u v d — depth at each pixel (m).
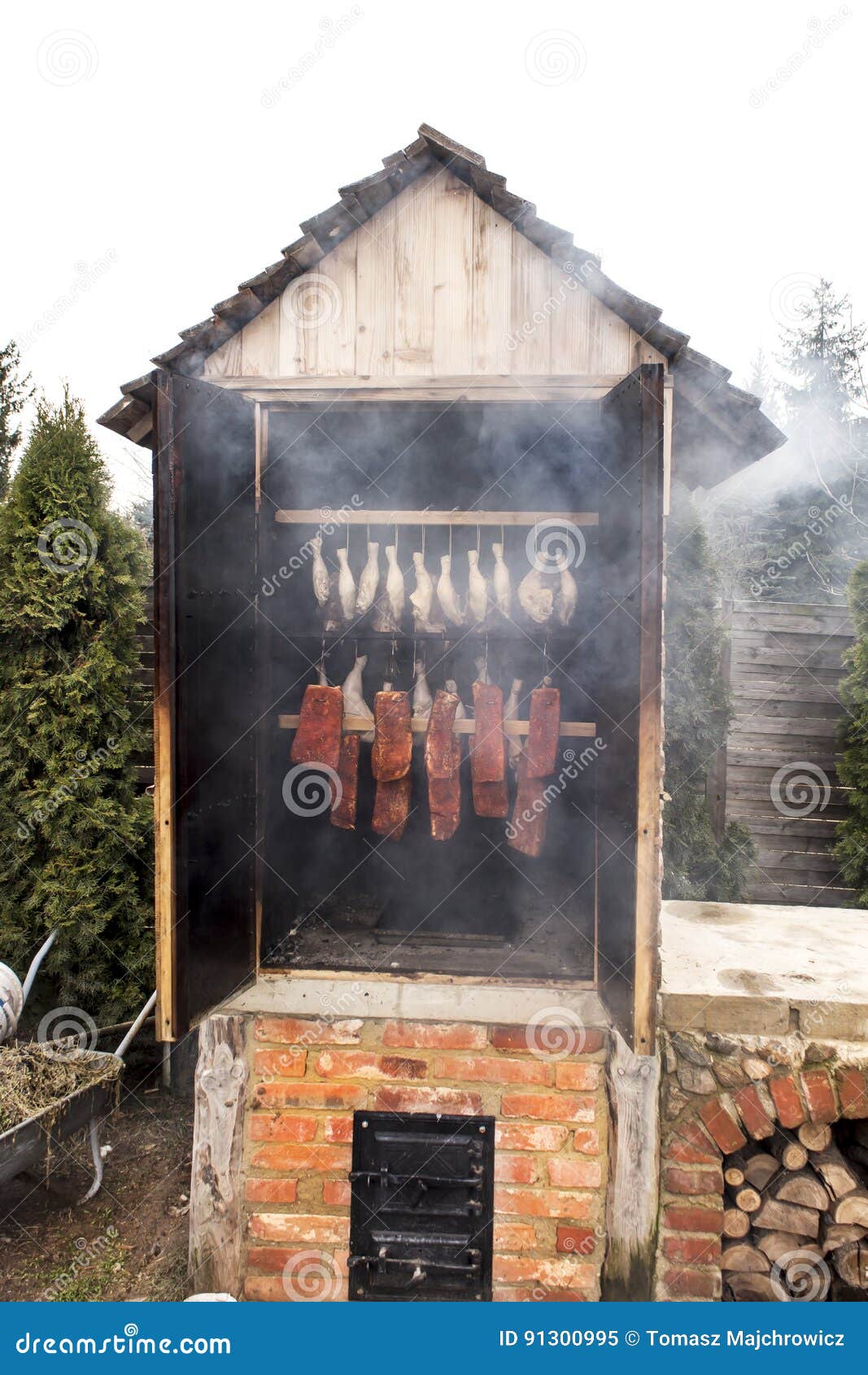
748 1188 2.45
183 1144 3.72
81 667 4.19
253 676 2.58
